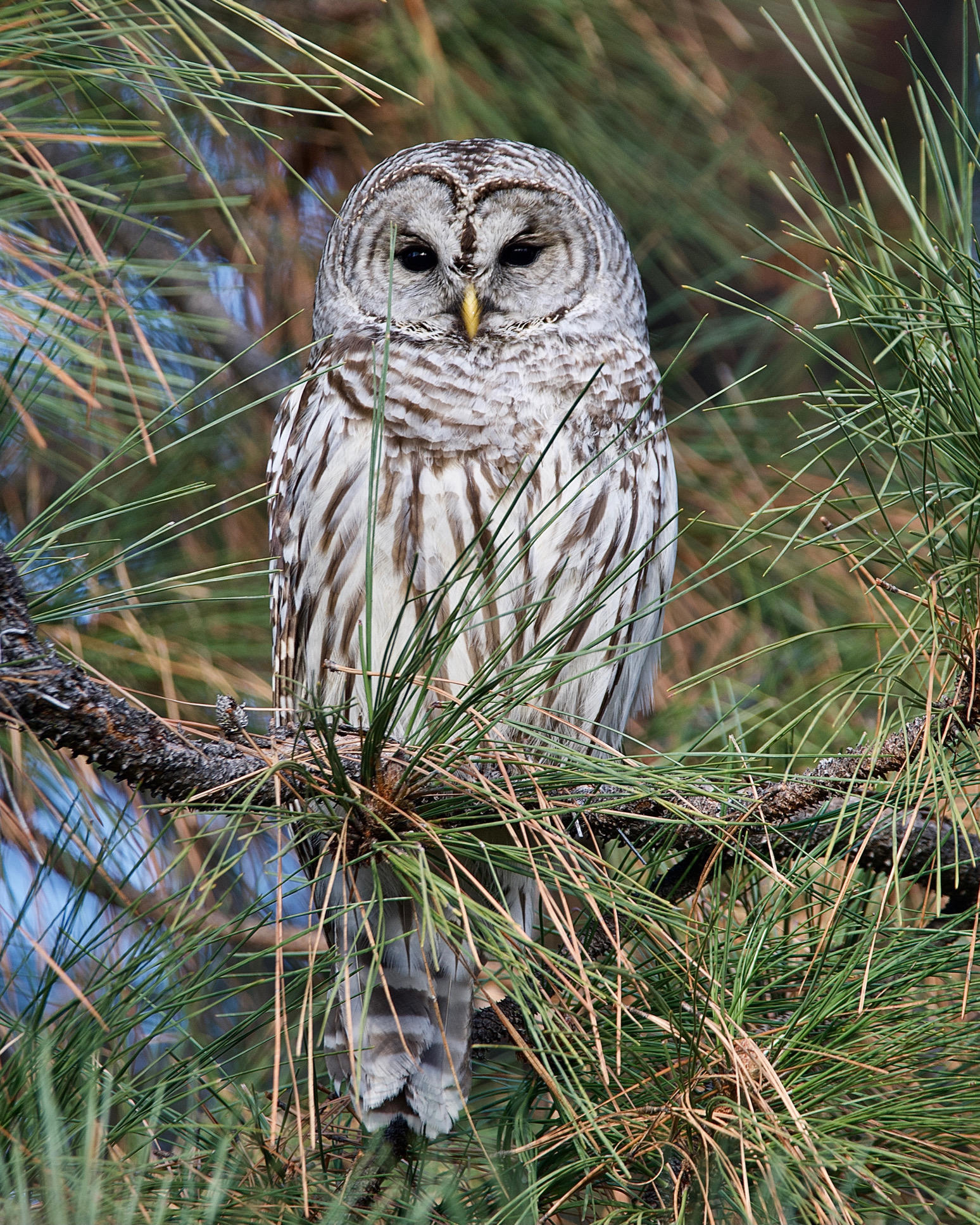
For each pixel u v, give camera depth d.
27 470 8.17
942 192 4.81
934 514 5.11
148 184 5.07
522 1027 5.99
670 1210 4.36
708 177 9.48
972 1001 4.52
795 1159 4.06
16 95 5.24
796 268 9.88
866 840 4.48
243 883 7.61
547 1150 4.56
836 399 5.29
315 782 4.63
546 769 4.79
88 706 4.59
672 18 9.38
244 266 6.96
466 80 9.24
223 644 8.25
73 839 5.74
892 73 12.23
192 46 4.43
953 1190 4.37
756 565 8.36
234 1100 4.92
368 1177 4.76
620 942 4.65
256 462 9.06
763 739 7.22
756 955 4.66
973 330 4.76
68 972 4.84
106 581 7.98
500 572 7.35
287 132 9.23
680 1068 4.58
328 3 8.98
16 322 4.49
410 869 4.35
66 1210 3.71
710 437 9.04
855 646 7.86
